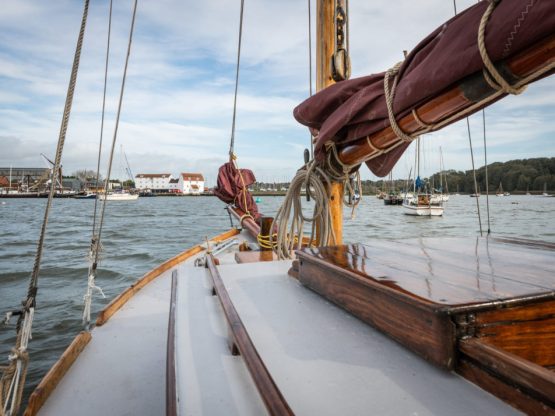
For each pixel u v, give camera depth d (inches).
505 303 42.2
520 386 34.6
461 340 41.0
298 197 111.3
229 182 240.2
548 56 38.4
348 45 106.3
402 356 46.7
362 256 70.8
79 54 69.9
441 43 49.8
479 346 38.7
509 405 35.8
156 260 473.1
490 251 72.2
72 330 237.6
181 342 56.6
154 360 79.0
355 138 77.2
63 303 289.0
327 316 60.7
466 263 61.8
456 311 40.4
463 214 1366.9
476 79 46.6
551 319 44.4
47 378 67.4
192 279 90.7
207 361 50.7
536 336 43.6
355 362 45.7
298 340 52.1
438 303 42.0
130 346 85.2
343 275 60.4
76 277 377.7
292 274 84.8
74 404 64.7
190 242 642.2
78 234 776.9
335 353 48.1
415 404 37.0
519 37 38.0
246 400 41.8
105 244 619.5
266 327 56.8
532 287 46.6
